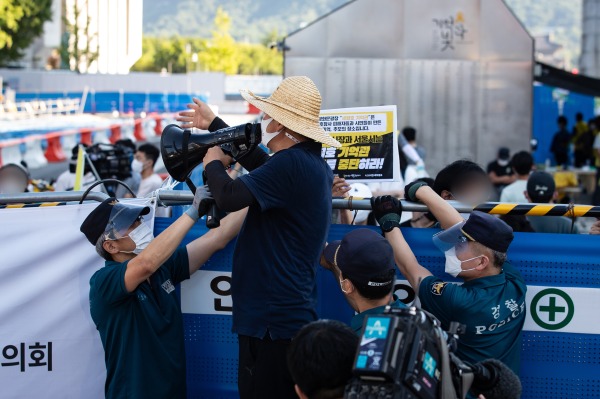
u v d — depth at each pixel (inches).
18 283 169.2
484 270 153.5
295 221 144.5
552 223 267.1
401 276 169.0
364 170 175.2
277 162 142.2
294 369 111.7
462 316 151.3
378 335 104.2
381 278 137.2
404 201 165.9
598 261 165.3
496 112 554.9
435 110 554.6
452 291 151.8
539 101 1101.7
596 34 1563.7
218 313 172.4
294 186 142.4
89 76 1683.1
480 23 550.3
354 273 137.3
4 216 168.1
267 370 145.6
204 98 1524.4
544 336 167.3
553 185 281.3
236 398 173.5
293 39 547.8
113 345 157.4
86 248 169.9
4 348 169.8
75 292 170.2
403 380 102.0
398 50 550.3
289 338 145.1
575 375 167.3
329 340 110.3
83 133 999.0
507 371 122.1
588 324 166.6
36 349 170.4
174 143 148.3
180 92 1711.4
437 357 108.5
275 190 141.2
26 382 170.7
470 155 557.6
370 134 175.2
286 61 550.6
